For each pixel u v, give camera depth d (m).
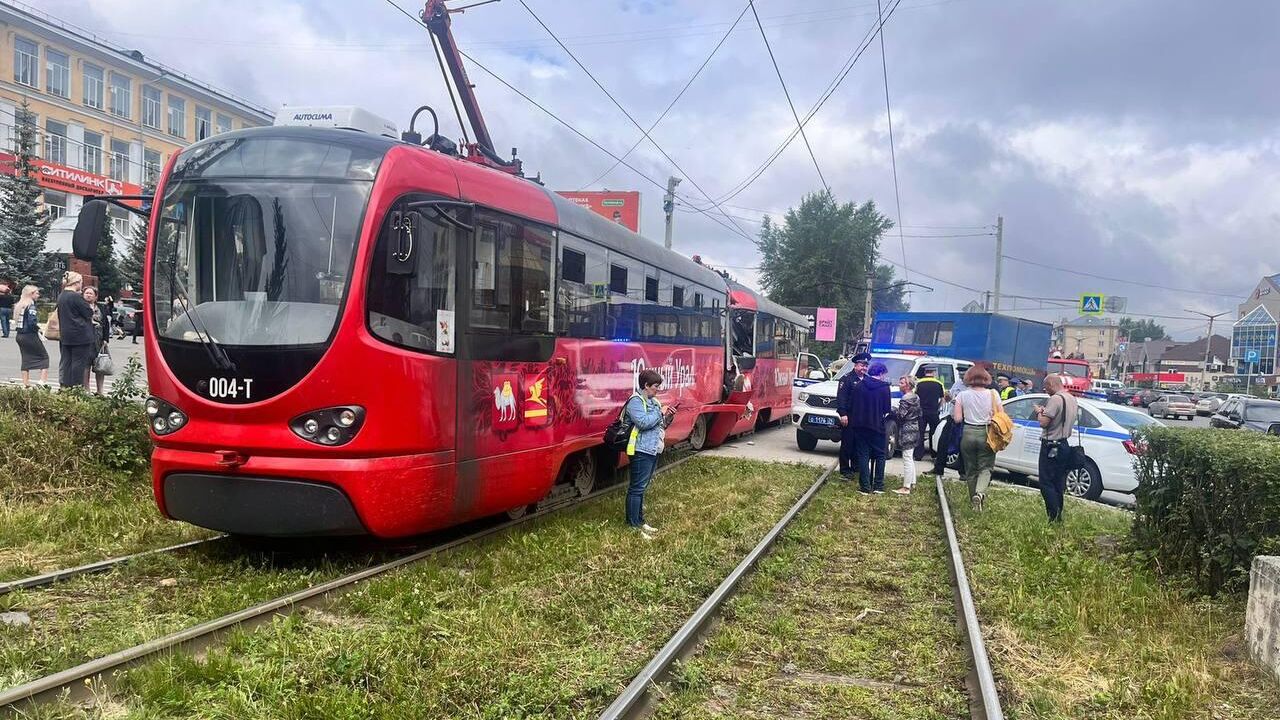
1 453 8.13
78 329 10.49
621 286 10.39
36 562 6.22
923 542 8.62
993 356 25.12
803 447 17.53
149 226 6.67
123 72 50.81
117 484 8.67
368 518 6.16
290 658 4.50
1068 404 9.42
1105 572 7.21
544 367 8.30
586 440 9.34
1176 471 7.11
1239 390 77.88
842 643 5.46
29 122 37.88
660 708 4.30
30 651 4.42
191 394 6.20
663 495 10.45
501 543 7.48
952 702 4.57
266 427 6.10
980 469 10.56
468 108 13.59
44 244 36.84
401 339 6.41
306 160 6.47
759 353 19.30
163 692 4.05
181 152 6.84
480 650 4.79
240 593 5.64
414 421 6.43
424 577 6.17
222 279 6.36
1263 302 100.44
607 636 5.30
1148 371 126.38
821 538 8.54
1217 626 5.80
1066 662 5.21
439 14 13.08
